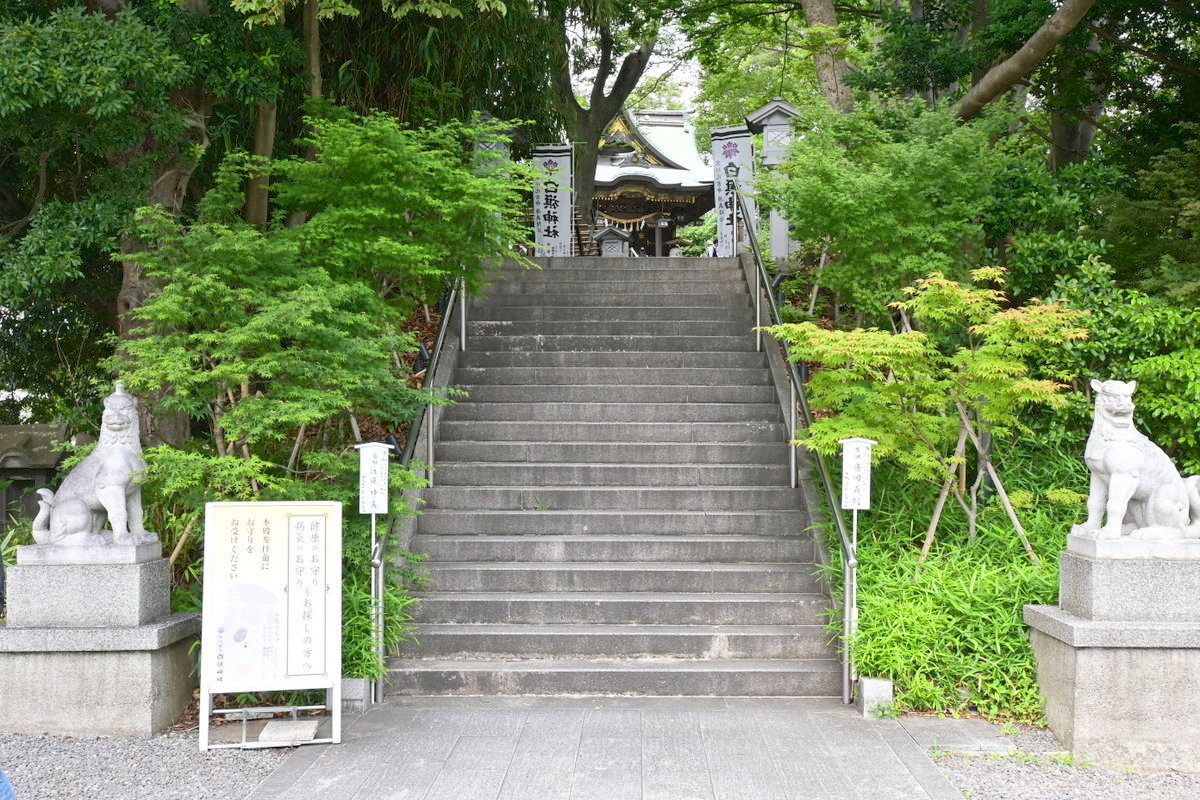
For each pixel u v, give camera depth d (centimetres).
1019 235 908
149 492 636
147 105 674
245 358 601
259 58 749
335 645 497
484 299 1048
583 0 1188
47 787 432
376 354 607
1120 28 1254
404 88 1054
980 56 1215
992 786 436
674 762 460
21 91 601
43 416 1047
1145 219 947
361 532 598
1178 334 769
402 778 441
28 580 512
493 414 857
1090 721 473
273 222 838
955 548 631
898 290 875
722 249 1373
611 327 997
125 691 505
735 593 643
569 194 1373
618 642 592
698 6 1698
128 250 736
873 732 504
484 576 648
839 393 678
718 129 1380
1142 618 485
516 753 472
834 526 664
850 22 1675
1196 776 454
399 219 782
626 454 795
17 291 664
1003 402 635
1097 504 521
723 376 903
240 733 507
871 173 915
